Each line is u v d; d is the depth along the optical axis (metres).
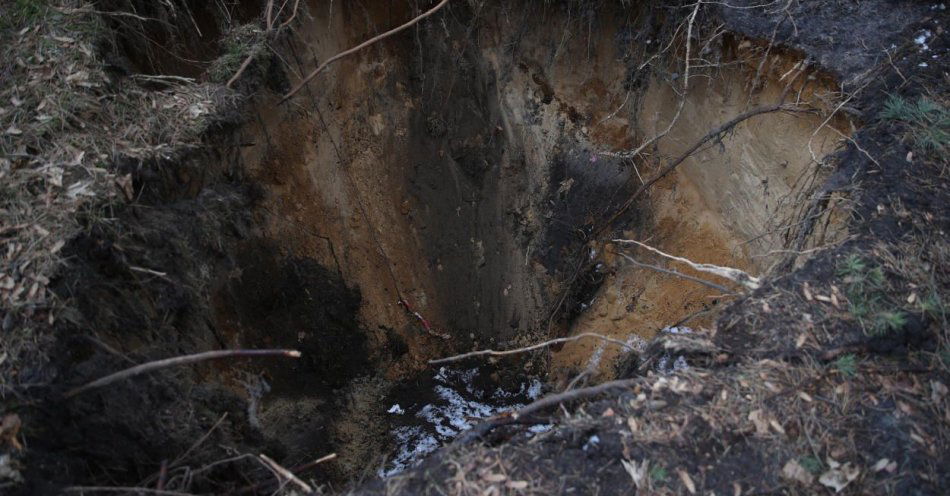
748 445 2.91
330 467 4.88
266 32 4.70
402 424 5.50
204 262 4.33
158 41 4.66
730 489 2.79
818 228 4.03
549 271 6.32
